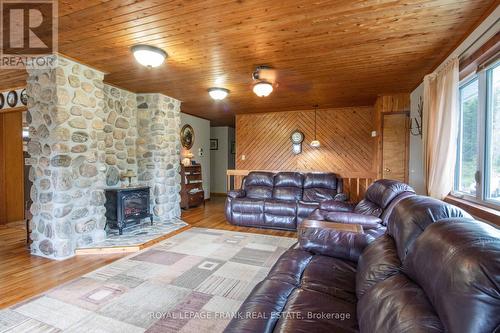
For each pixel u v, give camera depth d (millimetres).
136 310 2068
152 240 3666
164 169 4824
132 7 2061
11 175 4855
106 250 3301
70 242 3178
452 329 751
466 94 2680
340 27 2375
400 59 3117
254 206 4582
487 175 2236
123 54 2990
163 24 2324
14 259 3082
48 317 1975
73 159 3193
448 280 822
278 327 1162
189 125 6977
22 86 4074
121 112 4422
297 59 3127
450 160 2559
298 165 6484
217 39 2611
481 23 2186
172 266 2895
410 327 858
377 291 1181
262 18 2227
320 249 2078
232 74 3695
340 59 3121
